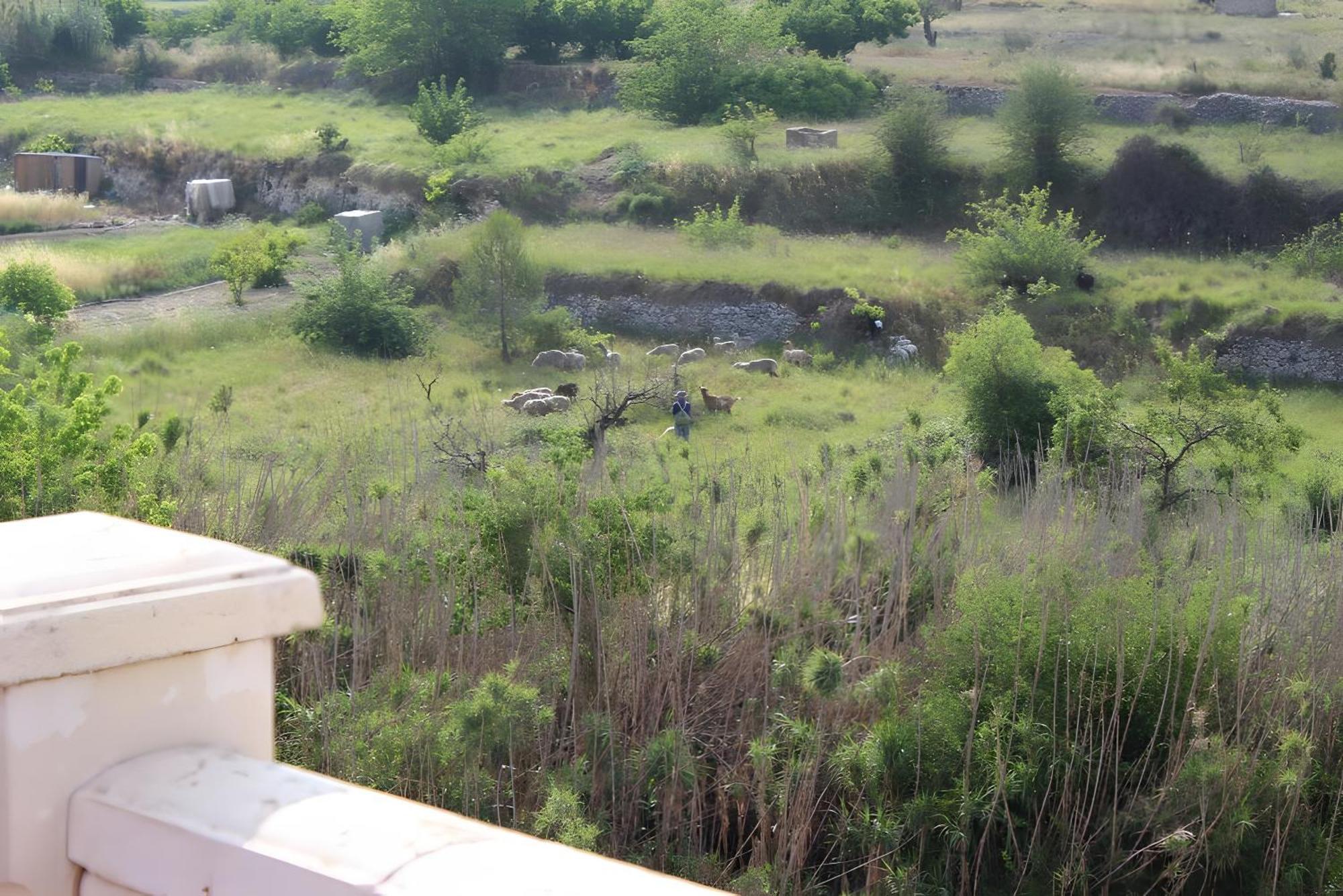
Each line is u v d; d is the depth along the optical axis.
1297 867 5.01
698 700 5.59
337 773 5.04
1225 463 15.27
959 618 6.00
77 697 1.46
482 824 1.35
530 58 62.00
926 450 11.73
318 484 8.94
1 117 58.03
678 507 7.43
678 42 50.78
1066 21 60.91
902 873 4.92
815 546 6.02
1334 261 35.09
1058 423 16.12
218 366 27.91
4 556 1.60
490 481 7.12
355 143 49.12
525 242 33.38
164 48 75.12
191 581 1.55
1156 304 32.41
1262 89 46.41
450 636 6.02
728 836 5.37
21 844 1.44
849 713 5.61
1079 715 5.37
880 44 59.12
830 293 33.16
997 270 33.50
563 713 5.62
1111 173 40.38
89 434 7.89
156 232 45.06
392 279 33.88
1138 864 5.07
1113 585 6.04
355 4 64.81
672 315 33.78
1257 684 5.66
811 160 43.00
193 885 1.36
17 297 29.73
